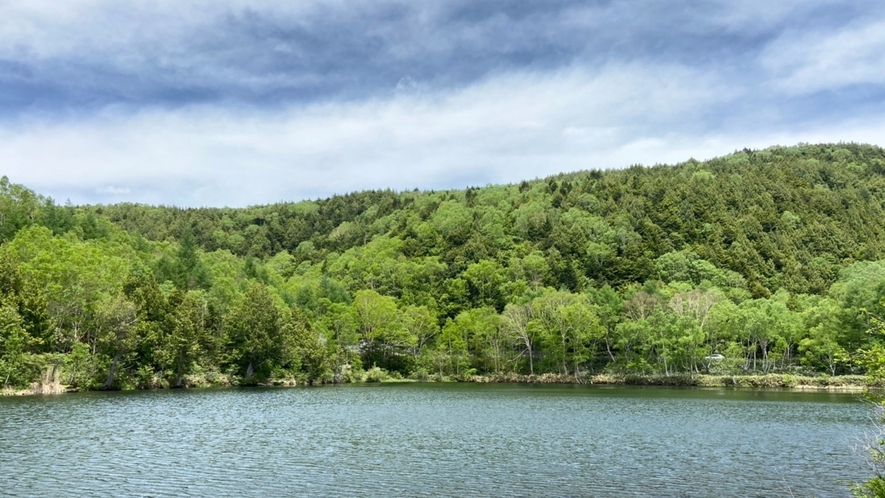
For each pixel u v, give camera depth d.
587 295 147.62
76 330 98.81
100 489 32.44
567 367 142.75
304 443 47.66
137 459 40.34
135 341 98.00
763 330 119.62
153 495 31.41
